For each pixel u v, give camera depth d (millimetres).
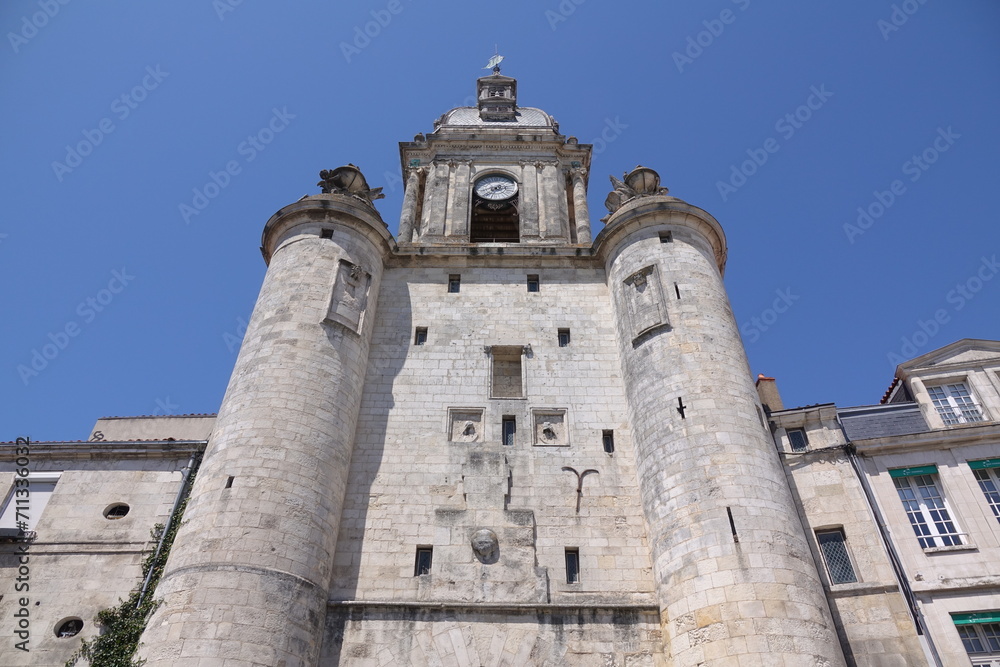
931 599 20156
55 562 22859
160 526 23484
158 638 18031
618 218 29000
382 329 27562
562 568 21578
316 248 27422
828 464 23156
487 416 25016
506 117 43344
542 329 27750
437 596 20844
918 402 24047
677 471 21609
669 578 20234
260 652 18078
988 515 21156
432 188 36906
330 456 22469
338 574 21250
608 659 19734
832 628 19203
